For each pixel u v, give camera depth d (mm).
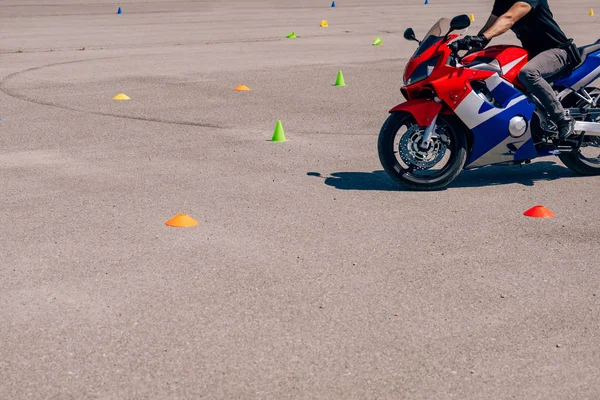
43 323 5031
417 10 30094
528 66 7953
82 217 7121
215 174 8641
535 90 7961
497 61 8016
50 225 6898
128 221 7020
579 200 7805
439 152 8023
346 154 9656
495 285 5676
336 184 8312
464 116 7863
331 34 22734
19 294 5469
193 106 12555
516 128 8031
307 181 8414
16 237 6594
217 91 13859
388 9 30797
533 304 5359
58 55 18312
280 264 6035
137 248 6355
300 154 9625
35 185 8148
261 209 7402
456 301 5391
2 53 18609
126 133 10656
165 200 7652
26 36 21969
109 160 9211
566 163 8734
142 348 4711
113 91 13812
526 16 8070
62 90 13852
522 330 4973
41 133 10609
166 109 12312
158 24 25422
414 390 4258
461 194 7992
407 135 7977
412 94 7984
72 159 9258
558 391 4262
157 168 8867
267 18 27578
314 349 4699
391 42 20969
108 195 7805
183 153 9578
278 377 4383
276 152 9703
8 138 10320
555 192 8078
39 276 5781
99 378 4371
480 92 7941
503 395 4219
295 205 7543
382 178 8594
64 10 30391
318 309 5250
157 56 18203
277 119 11664
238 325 5008
